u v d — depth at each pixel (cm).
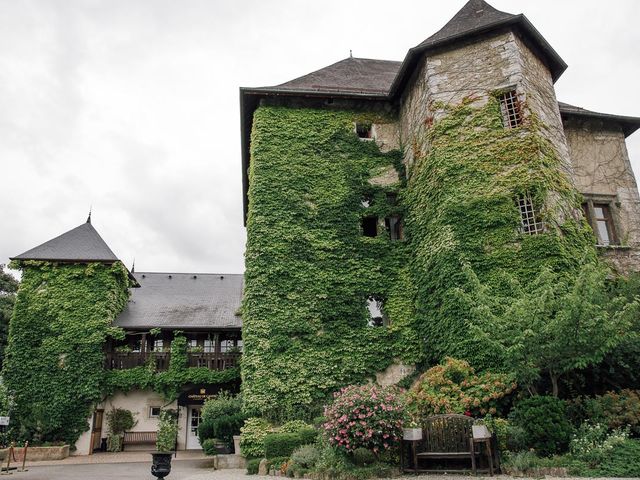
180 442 2317
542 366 1012
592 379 1096
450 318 1338
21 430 2042
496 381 1094
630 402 938
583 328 950
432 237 1484
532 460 832
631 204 1741
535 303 1007
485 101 1490
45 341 2227
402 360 1528
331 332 1532
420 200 1596
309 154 1747
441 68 1584
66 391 2164
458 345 1291
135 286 2755
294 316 1531
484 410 1050
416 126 1677
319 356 1500
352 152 1773
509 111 1475
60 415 2125
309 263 1600
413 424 937
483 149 1441
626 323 959
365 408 923
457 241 1373
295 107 1819
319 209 1677
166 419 2264
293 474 1038
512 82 1472
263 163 1705
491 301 1156
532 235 1310
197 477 1216
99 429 2250
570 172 1490
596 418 923
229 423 1602
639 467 773
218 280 3064
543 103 1520
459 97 1524
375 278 1614
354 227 1670
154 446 2311
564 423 884
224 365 2405
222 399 1966
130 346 2438
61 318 2266
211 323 2495
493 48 1538
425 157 1575
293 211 1653
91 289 2327
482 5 1738
